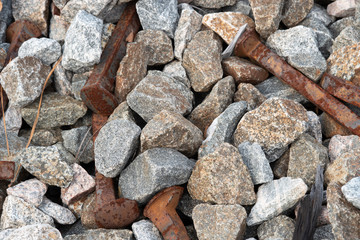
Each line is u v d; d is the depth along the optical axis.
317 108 0.66
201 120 0.65
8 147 0.67
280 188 0.58
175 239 0.58
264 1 0.67
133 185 0.61
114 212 0.60
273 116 0.61
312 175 0.59
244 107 0.64
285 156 0.62
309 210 0.56
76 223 0.63
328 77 0.64
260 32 0.68
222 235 0.56
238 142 0.62
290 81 0.64
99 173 0.63
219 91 0.65
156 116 0.62
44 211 0.62
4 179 0.64
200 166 0.59
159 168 0.58
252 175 0.60
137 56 0.67
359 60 0.63
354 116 0.61
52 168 0.62
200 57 0.67
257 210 0.58
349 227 0.54
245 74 0.66
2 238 0.59
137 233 0.58
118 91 0.66
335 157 0.61
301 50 0.65
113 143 0.61
